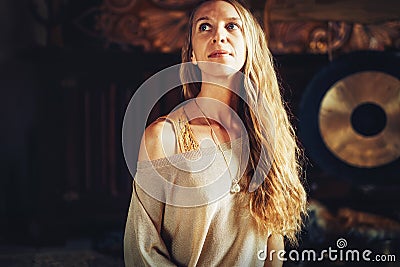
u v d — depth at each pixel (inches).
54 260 138.6
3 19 199.8
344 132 146.6
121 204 164.1
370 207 158.9
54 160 162.6
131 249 45.4
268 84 49.4
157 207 45.0
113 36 168.4
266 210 47.6
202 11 46.5
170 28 167.9
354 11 159.6
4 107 201.5
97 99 163.9
